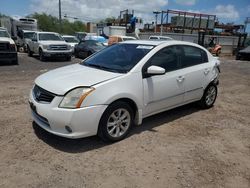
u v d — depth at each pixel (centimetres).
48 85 408
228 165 382
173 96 517
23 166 357
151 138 457
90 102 387
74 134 386
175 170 362
